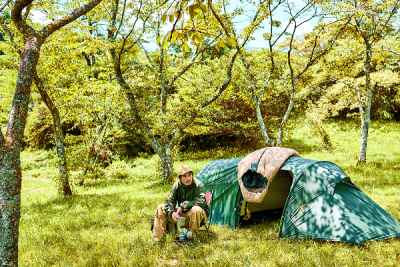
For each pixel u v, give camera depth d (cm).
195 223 453
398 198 670
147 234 511
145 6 998
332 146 1867
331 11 984
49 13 1007
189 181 468
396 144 1927
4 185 283
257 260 387
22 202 909
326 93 2247
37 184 1364
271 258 391
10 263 279
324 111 1919
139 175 1490
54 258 420
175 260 404
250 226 559
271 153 552
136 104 1114
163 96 1215
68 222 616
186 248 429
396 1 1120
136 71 1182
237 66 1377
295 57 1270
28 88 310
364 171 1095
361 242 423
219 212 583
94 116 1275
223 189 590
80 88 1143
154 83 1441
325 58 1202
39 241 497
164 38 233
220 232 523
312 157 1593
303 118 2108
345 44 1283
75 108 1121
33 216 696
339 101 1959
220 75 1697
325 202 473
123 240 476
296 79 1134
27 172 1802
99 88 1135
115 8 1050
